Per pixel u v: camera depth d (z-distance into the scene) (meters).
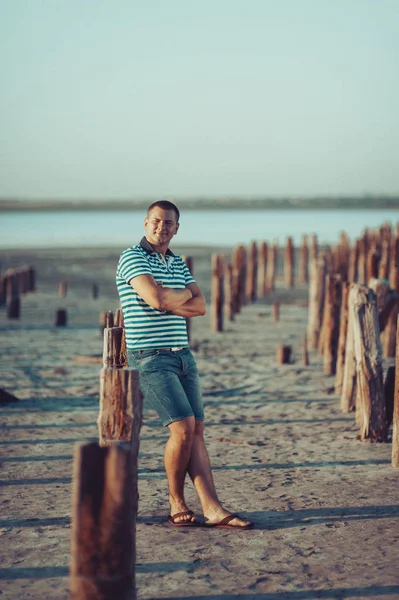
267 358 11.69
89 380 9.98
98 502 2.87
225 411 8.20
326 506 5.07
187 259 11.37
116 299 20.78
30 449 6.63
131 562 2.96
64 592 3.77
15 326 15.58
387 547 4.34
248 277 20.47
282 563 4.13
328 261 18.30
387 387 6.83
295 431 7.25
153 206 4.66
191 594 3.75
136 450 3.71
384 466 6.03
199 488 4.70
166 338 4.54
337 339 10.13
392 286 11.66
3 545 4.41
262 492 5.39
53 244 51.56
